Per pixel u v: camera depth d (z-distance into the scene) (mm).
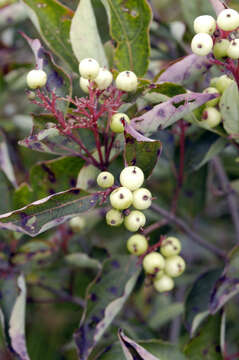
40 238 419
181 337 418
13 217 309
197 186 419
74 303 446
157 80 347
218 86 344
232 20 321
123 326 411
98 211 424
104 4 347
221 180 432
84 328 348
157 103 338
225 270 344
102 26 376
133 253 351
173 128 384
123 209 314
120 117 329
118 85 325
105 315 345
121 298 347
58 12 356
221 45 330
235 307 482
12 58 450
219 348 355
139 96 334
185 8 387
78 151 349
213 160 430
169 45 443
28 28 451
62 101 336
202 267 465
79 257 401
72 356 454
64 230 404
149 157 318
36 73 322
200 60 343
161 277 359
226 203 481
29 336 453
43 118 330
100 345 409
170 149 394
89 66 317
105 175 319
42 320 461
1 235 396
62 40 360
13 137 474
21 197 359
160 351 347
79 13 346
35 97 341
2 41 451
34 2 354
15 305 355
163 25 426
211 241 487
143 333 404
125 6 343
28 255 394
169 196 448
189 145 384
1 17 434
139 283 405
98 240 447
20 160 463
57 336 458
